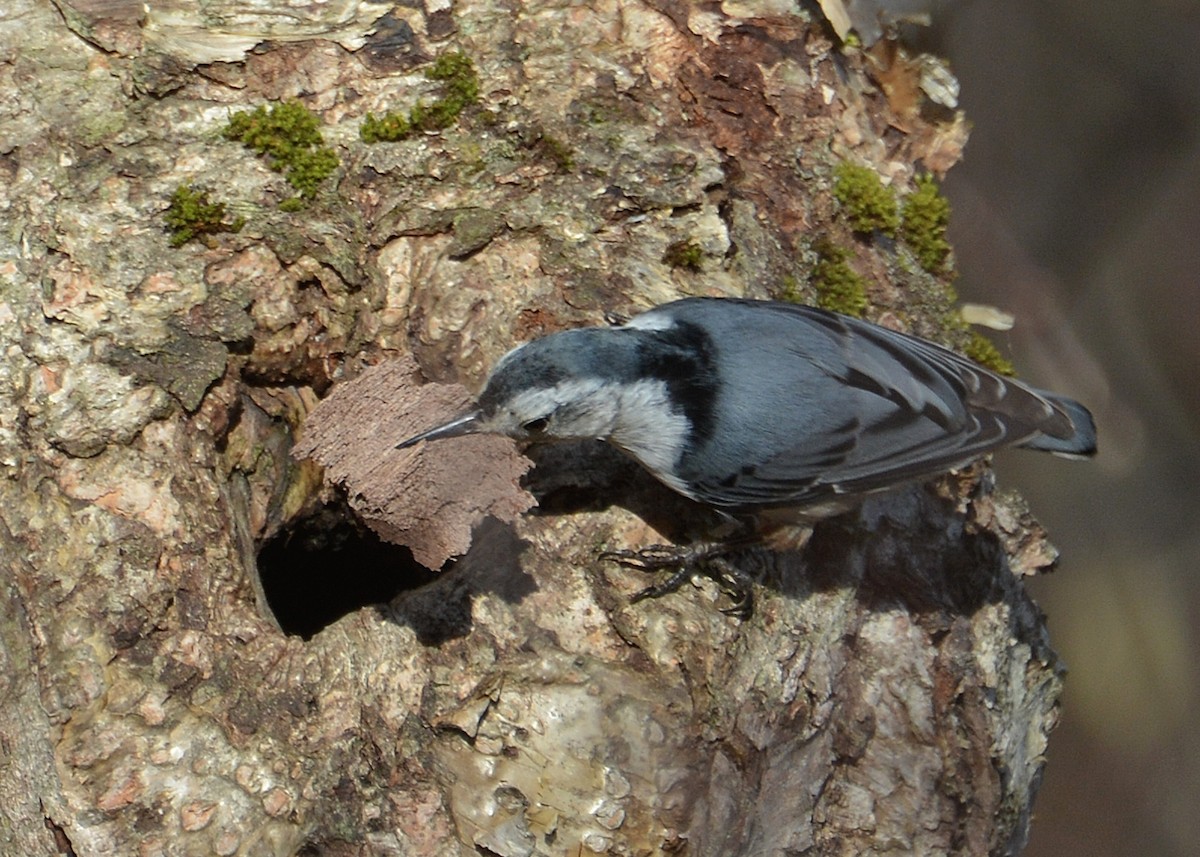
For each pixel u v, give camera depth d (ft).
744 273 30.63
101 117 28.89
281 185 29.09
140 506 25.93
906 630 29.37
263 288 28.43
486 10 31.01
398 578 31.71
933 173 35.12
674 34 31.91
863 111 34.06
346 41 30.25
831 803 28.43
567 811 25.20
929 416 28.40
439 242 29.73
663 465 27.68
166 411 26.78
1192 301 42.45
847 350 28.53
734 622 27.14
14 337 26.76
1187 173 42.39
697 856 25.66
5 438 26.04
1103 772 45.85
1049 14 42.06
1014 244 42.24
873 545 29.91
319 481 30.30
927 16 34.35
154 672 25.03
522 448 28.86
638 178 30.17
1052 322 42.16
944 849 28.96
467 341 29.14
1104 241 42.52
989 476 32.53
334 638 26.16
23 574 25.26
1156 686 45.83
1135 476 45.01
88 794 24.16
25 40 29.50
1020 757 31.53
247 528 28.37
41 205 27.89
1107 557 45.98
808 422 27.66
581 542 27.68
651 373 27.22
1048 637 33.50
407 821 24.98
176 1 30.17
